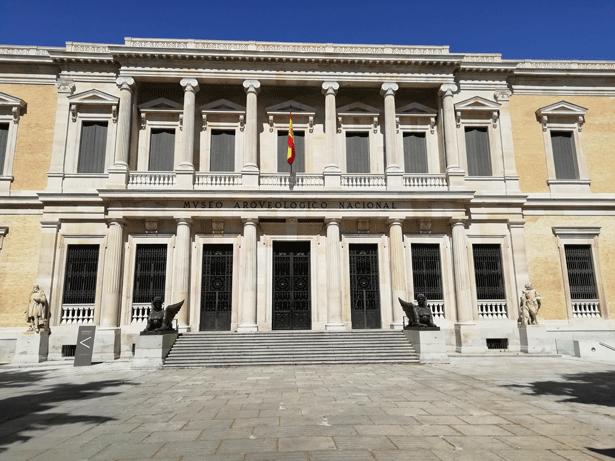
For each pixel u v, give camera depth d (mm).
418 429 7996
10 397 11617
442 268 24078
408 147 26094
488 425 8273
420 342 18734
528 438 7430
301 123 26016
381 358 18609
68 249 23016
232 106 25453
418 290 23938
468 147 25859
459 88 26016
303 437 7547
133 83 23828
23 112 24469
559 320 24016
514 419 8719
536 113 26391
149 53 23547
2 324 22172
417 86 25562
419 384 13039
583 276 24875
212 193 22469
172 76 24047
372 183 24328
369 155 25969
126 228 23188
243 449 6914
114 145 24172
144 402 10711
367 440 7336
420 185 24312
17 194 23453
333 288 22531
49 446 7180
